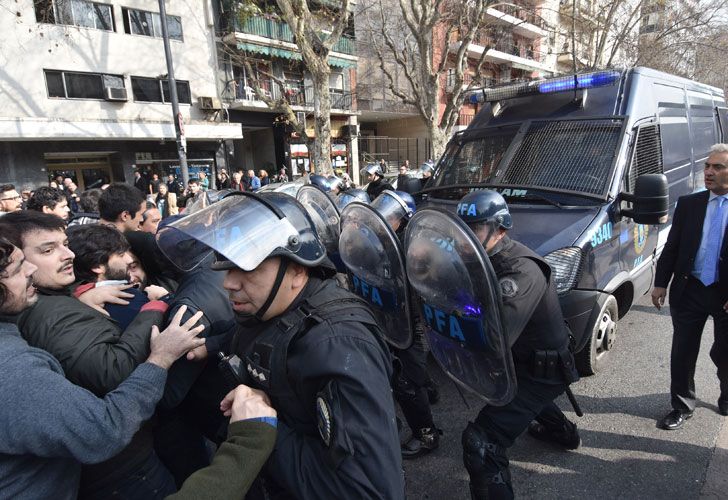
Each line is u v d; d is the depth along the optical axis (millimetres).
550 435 2742
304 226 1269
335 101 22344
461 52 13828
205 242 1158
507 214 2006
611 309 3652
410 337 2449
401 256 2342
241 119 19906
